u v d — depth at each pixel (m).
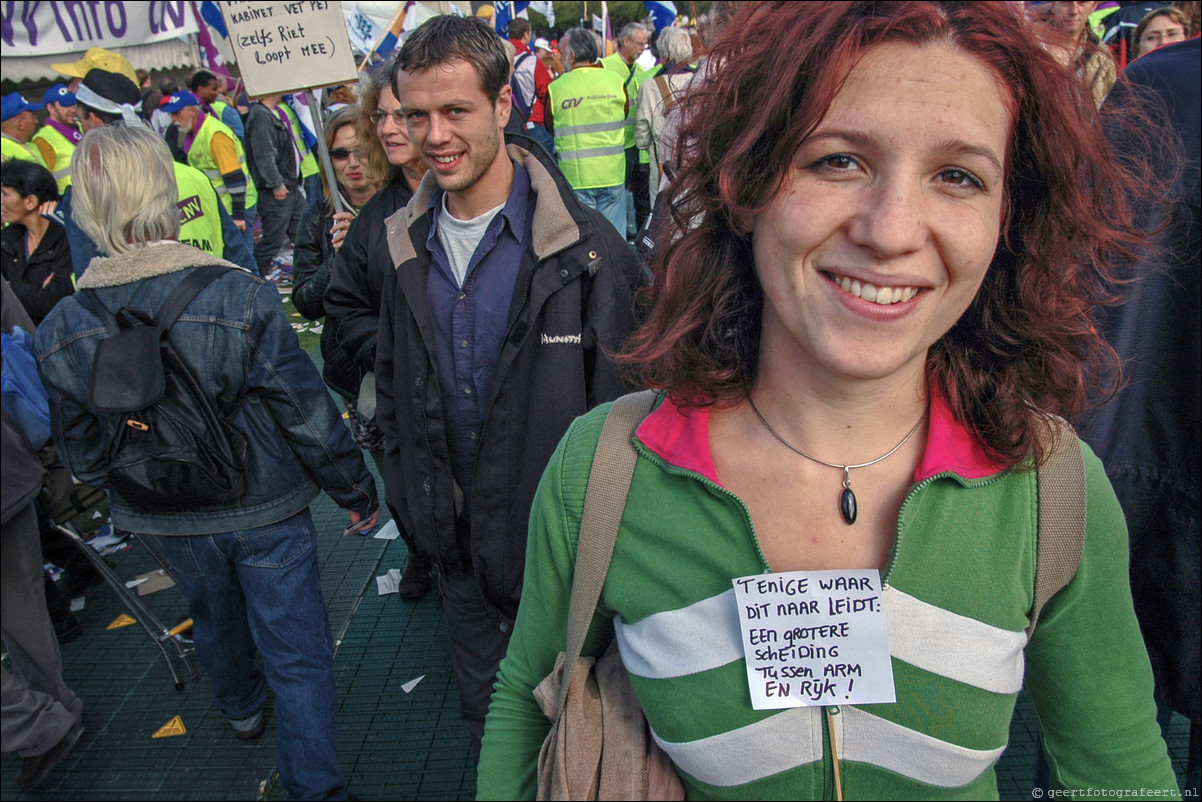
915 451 0.87
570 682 0.99
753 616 0.85
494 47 1.85
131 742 2.68
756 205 0.78
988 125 0.70
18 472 2.26
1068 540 0.83
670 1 9.95
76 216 2.04
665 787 0.96
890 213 0.70
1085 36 0.77
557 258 1.85
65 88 7.43
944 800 0.88
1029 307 0.84
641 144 6.50
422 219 2.02
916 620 0.83
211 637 2.39
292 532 2.18
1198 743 1.60
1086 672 0.90
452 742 2.56
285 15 2.79
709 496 0.89
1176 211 1.37
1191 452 1.46
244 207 7.84
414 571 3.23
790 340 0.84
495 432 1.88
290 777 2.17
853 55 0.69
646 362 0.95
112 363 1.95
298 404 2.08
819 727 0.86
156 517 2.14
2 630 2.31
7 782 2.57
